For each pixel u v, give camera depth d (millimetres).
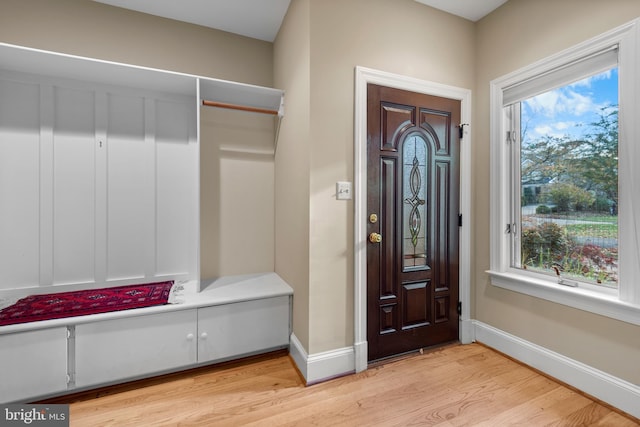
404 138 1974
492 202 2090
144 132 2100
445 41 2096
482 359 1976
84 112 1951
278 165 2391
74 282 1948
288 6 2041
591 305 1572
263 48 2455
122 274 2068
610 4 1480
